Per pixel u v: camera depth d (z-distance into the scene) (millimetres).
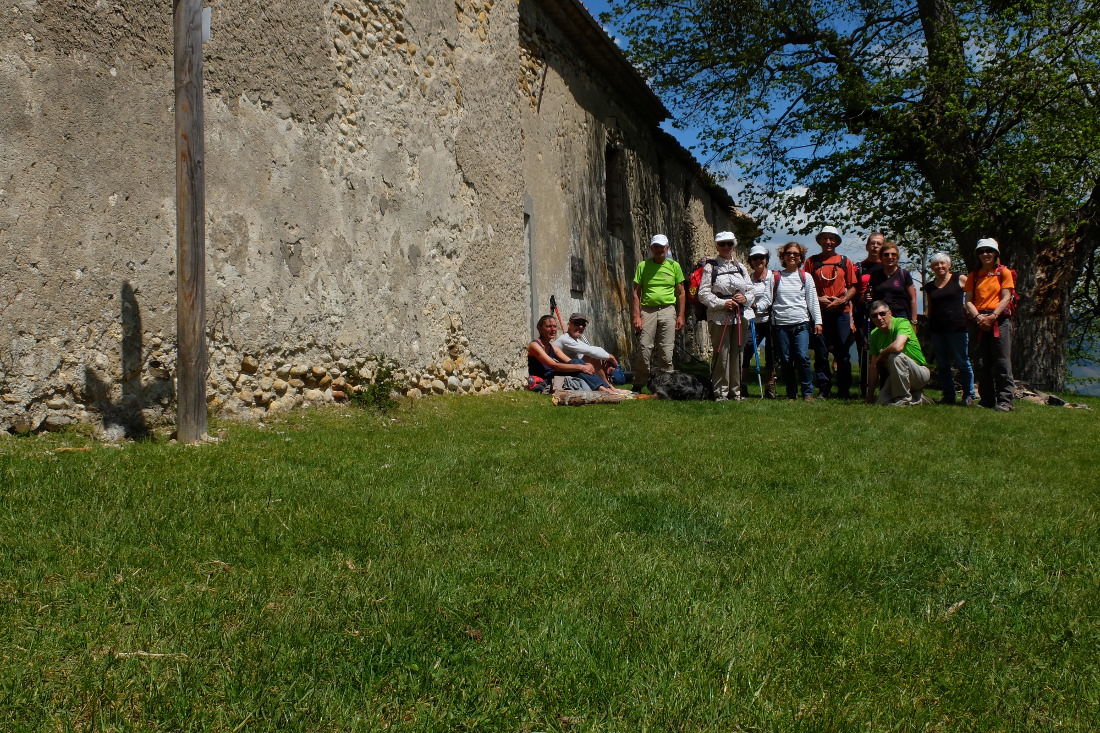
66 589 2346
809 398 9188
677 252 19156
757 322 9445
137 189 4977
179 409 4789
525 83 10664
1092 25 12664
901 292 9375
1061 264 13875
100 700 1797
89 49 4695
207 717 1739
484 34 8836
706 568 2719
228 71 5586
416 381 7445
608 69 13805
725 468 4473
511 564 2697
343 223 6633
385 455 4609
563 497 3646
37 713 1736
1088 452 5496
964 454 5250
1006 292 8625
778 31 16297
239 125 5676
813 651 2145
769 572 2693
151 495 3334
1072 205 13102
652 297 9656
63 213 4555
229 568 2604
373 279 6969
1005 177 13125
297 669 1945
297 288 6152
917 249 16016
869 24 16078
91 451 4188
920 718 1830
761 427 6371
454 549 2848
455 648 2098
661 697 1864
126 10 4914
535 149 10992
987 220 13359
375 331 6965
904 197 15531
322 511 3242
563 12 11539
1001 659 2131
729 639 2164
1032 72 12891
